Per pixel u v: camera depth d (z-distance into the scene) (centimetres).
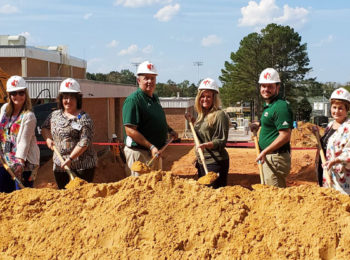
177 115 3712
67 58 3105
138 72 516
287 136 494
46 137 529
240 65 5678
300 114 5869
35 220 364
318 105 6400
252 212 345
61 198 384
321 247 305
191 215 346
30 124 505
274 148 496
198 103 546
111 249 326
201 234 329
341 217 323
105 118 2173
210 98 536
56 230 351
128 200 361
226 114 541
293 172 1216
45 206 377
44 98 1666
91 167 508
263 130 523
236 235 324
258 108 5788
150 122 520
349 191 448
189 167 1395
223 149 541
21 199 387
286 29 5541
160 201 361
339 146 454
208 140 541
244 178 1164
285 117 493
